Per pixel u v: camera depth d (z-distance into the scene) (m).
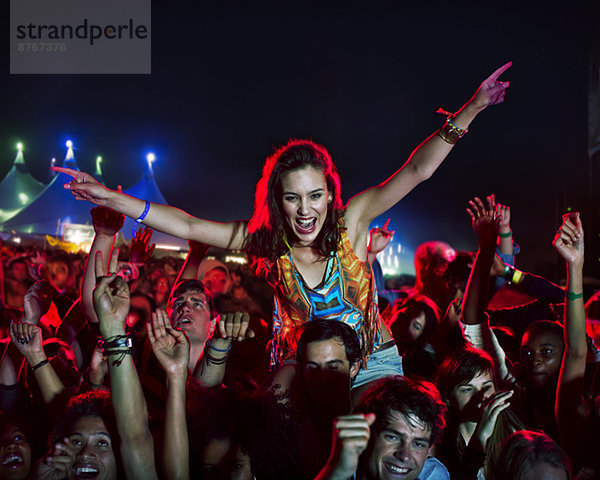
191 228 3.30
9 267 7.53
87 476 2.83
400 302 5.04
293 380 3.23
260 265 3.37
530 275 4.64
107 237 3.84
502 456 2.78
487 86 3.00
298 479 3.04
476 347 3.93
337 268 3.25
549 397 3.61
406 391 2.66
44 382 3.32
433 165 3.11
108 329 2.74
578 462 3.21
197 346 3.70
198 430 2.96
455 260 5.13
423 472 2.85
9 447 3.06
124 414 2.71
